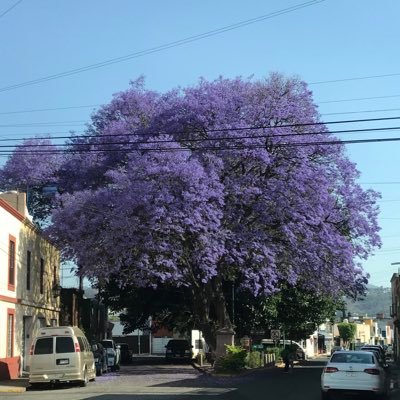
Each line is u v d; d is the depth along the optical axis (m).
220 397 17.88
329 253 31.27
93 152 34.31
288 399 17.52
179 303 38.91
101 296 40.91
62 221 29.45
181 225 27.27
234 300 38.97
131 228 27.14
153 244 27.48
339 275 31.75
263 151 28.59
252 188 28.91
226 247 29.44
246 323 40.94
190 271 30.53
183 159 27.59
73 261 30.44
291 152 30.30
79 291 42.94
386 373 18.84
